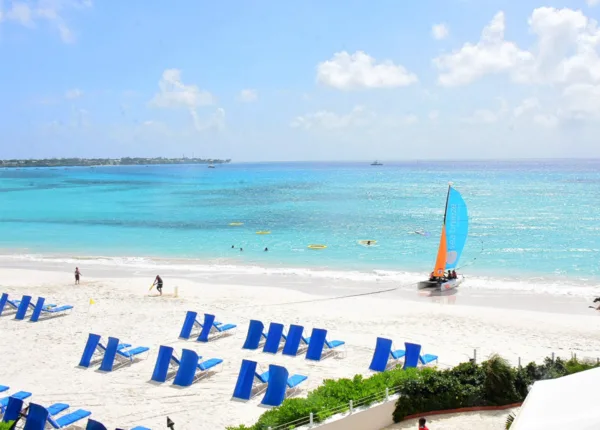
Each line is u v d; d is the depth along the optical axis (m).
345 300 27.52
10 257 41.28
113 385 17.08
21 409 13.75
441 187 117.75
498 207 73.06
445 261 30.34
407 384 14.01
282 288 30.34
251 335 20.52
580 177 156.62
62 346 20.77
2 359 19.42
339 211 70.31
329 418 12.65
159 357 17.64
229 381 17.27
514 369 14.87
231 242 46.81
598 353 19.23
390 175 190.62
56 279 33.22
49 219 64.12
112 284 31.66
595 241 45.69
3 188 128.75
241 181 155.62
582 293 28.98
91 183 149.25
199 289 30.17
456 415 13.99
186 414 14.97
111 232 53.50
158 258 40.34
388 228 54.31
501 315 24.45
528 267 36.03
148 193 106.94
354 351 19.91
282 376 15.54
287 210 71.88
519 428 8.35
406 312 25.12
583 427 7.74
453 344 20.42
